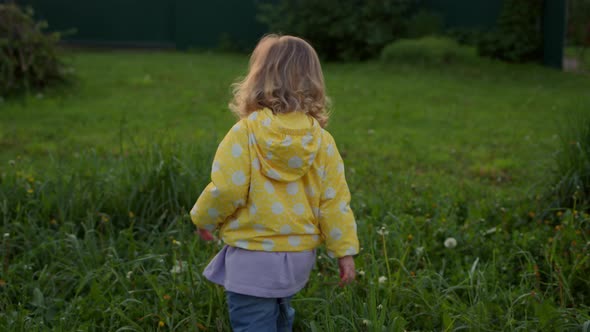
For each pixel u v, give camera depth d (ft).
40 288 10.38
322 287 10.28
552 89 36.37
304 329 9.43
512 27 46.34
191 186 13.24
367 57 50.03
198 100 30.53
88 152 15.87
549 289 10.40
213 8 56.75
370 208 13.98
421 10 49.67
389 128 25.58
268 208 7.49
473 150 22.08
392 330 8.14
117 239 12.19
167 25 57.67
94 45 57.82
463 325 9.04
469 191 16.17
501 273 11.16
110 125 24.39
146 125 24.44
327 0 48.55
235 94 8.19
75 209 12.74
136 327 9.12
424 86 36.83
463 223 13.67
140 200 13.10
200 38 57.57
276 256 7.55
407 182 16.28
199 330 9.16
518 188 16.74
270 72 7.72
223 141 7.64
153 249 11.60
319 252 11.43
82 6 57.36
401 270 10.73
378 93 34.24
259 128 7.48
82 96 30.91
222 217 7.63
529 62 46.42
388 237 11.91
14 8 30.27
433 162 20.13
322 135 7.87
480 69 43.37
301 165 7.51
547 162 17.62
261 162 7.46
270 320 7.79
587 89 36.37
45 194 13.10
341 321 8.90
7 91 29.12
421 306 9.62
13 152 19.69
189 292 9.92
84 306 9.73
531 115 28.35
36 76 30.53
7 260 10.96
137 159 14.51
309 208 7.77
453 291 10.06
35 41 30.12
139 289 10.39
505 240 12.39
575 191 13.21
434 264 11.57
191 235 12.18
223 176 7.43
